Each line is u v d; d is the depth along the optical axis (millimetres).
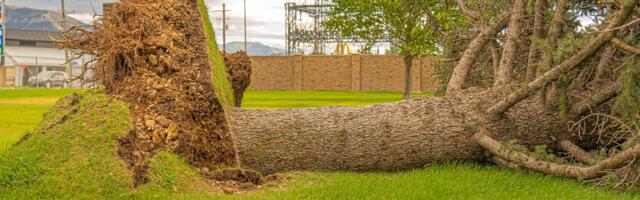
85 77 8867
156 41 7199
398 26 25172
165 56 7172
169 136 6562
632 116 6742
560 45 7105
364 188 6324
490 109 7555
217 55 8812
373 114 7660
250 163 7414
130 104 6812
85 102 6965
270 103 25234
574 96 7523
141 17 7293
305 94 37875
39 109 19969
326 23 27469
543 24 8547
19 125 14305
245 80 10273
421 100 7887
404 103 7852
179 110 6844
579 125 7348
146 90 6902
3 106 21547
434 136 7457
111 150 6152
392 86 45875
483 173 7109
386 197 6027
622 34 7223
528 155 7191
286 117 7641
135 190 5828
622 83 6832
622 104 6738
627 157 6301
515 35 8516
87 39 7348
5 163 6062
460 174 7043
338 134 7453
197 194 5910
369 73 46312
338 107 7922
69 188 5773
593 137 7598
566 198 6137
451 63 10539
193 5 7914
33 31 82125
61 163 6055
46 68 59906
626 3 6379
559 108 7340
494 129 7523
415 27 24688
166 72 7156
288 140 7438
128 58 7117
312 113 7723
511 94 7328
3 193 5734
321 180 6770
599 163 6539
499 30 9117
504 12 9273
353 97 32812
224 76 8930
